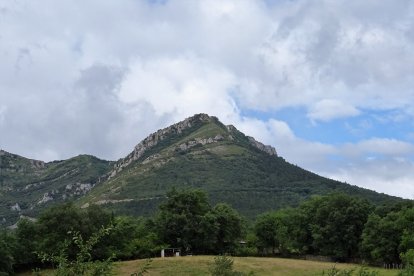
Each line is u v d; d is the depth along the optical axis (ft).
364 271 71.67
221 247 435.94
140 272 50.78
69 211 333.21
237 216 447.83
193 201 428.15
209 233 416.26
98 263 46.26
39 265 331.36
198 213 428.56
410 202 426.10
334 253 429.79
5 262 279.49
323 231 435.94
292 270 304.91
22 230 324.60
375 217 395.75
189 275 259.19
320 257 454.40
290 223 479.00
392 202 448.65
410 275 93.66
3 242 283.59
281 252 501.56
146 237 392.06
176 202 424.05
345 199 442.91
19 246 309.42
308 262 355.97
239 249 464.24
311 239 465.47
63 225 320.29
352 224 427.74
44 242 308.60
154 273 262.06
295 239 470.39
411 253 208.33
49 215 331.36
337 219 429.38
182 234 410.93
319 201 467.11
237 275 116.98
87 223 333.21
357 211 429.38
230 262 117.80
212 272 116.88
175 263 293.64
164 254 385.29
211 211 438.81
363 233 397.19
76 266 45.16
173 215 410.72
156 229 411.75
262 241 491.72
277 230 481.46
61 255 46.73
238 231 444.55
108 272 45.70
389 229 369.91
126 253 355.56
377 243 379.55
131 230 378.12
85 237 323.98
